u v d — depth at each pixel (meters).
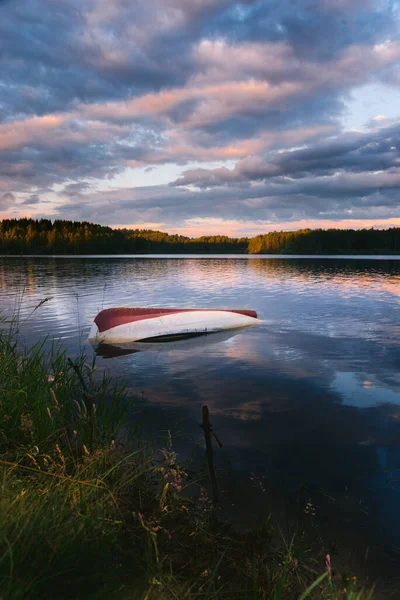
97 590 1.78
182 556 2.56
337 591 2.26
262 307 16.91
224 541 2.84
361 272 39.59
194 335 12.09
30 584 1.60
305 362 8.82
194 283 27.38
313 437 4.97
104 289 22.67
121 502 2.95
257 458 4.40
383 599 2.39
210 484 3.81
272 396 6.57
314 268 47.81
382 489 3.80
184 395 6.58
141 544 2.51
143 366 8.54
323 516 3.34
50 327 12.62
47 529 2.05
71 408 4.86
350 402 6.27
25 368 5.69
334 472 4.11
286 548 2.84
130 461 3.71
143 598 1.79
